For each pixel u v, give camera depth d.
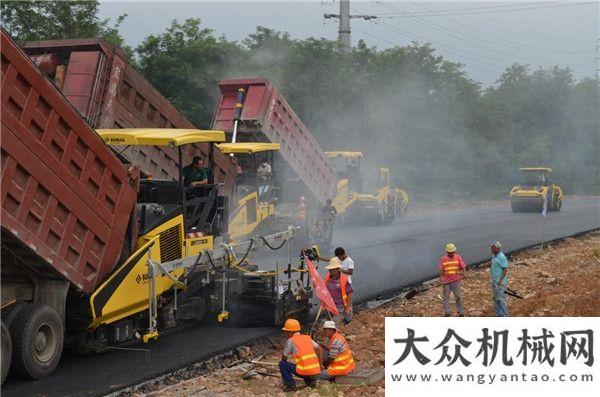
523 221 34.94
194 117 35.25
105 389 10.11
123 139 12.86
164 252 12.46
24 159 9.85
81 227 10.99
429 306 16.59
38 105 10.08
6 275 10.69
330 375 11.21
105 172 11.32
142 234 12.12
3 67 9.45
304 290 14.66
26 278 10.76
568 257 24.16
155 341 12.83
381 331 14.22
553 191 41.19
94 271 11.30
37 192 10.17
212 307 13.76
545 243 26.45
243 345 12.75
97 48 16.75
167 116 18.78
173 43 36.09
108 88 16.80
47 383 10.38
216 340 12.95
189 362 11.54
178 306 12.83
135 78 17.62
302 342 10.62
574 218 37.22
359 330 14.39
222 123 22.59
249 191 19.19
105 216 11.38
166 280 12.55
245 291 13.88
